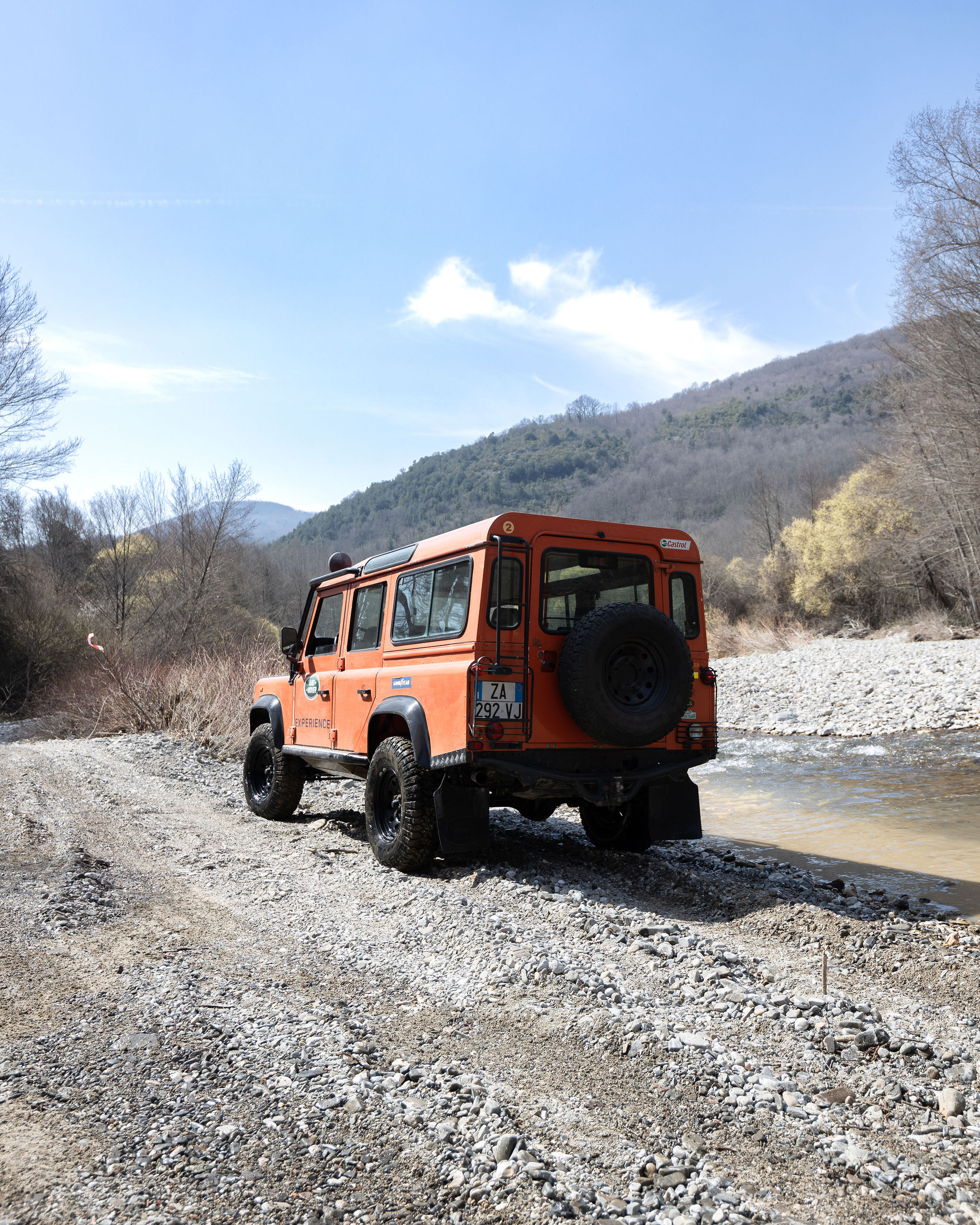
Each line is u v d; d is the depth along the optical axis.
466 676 5.92
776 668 25.61
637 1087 3.25
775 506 56.59
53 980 4.35
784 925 5.15
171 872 6.69
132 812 9.27
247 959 4.68
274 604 56.78
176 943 4.93
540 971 4.38
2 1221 2.42
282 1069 3.35
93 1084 3.24
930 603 36.28
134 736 15.77
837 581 39.53
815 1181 2.67
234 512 37.22
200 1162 2.73
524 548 6.15
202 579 35.69
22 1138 2.85
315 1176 2.66
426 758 6.36
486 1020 3.88
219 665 18.20
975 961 4.54
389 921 5.38
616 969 4.46
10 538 32.31
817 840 8.47
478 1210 2.50
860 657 25.44
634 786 6.39
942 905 5.93
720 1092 3.20
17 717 28.89
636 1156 2.78
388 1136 2.88
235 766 13.06
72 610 33.97
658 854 7.17
